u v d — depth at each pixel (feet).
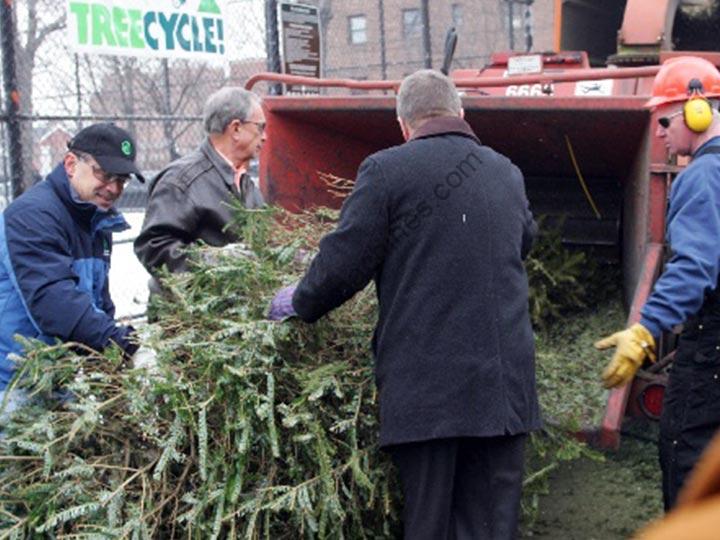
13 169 18.33
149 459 9.61
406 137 10.36
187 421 9.21
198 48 20.84
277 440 9.45
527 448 11.80
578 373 13.47
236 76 30.19
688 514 2.45
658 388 12.05
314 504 9.57
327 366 9.89
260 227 11.10
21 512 9.57
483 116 13.97
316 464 9.66
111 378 9.71
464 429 9.32
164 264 11.69
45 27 23.30
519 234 10.01
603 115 13.29
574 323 14.96
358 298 10.83
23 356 10.30
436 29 54.80
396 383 9.51
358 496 9.98
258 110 12.98
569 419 11.59
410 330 9.50
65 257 10.54
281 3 22.03
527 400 9.77
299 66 22.62
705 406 10.51
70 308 10.20
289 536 9.77
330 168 16.16
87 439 9.62
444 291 9.49
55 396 10.17
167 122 25.68
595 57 22.49
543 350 13.65
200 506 9.11
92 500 9.13
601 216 16.38
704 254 10.18
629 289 14.33
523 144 15.17
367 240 9.51
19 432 9.64
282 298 10.04
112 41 18.98
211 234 12.73
